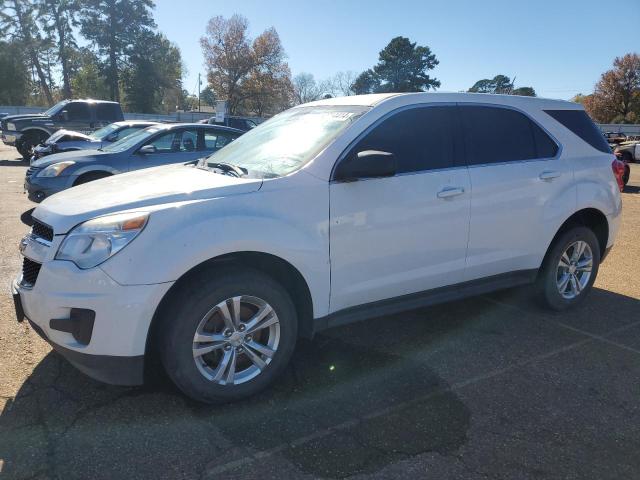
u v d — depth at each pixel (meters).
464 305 4.89
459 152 3.88
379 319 4.52
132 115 47.16
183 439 2.76
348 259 3.37
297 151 3.50
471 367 3.66
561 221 4.40
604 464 2.64
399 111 3.66
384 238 3.49
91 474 2.47
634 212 10.62
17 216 8.23
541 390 3.36
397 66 65.50
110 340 2.72
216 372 3.00
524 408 3.14
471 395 3.28
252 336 3.12
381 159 3.17
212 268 2.96
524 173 4.15
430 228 3.68
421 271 3.72
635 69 72.38
